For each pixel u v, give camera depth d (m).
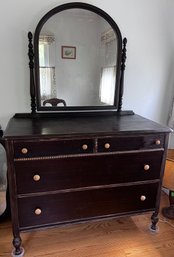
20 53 1.58
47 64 1.60
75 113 1.74
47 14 1.51
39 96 1.63
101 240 1.52
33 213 1.34
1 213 1.61
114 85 1.78
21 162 1.23
